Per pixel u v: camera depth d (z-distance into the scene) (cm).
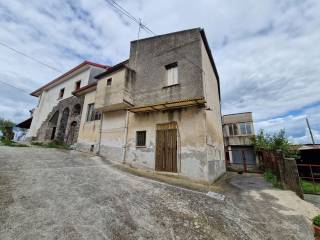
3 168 518
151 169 795
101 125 1082
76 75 1574
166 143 790
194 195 508
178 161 735
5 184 409
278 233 331
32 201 353
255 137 1658
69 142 1327
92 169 683
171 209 399
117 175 646
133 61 1060
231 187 688
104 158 960
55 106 1677
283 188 656
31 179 471
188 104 741
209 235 311
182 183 638
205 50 954
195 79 791
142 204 409
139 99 946
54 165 653
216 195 528
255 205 472
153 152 816
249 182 815
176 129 780
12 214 298
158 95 885
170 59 910
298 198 538
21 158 673
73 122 1373
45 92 1950
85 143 1141
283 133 1357
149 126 866
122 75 932
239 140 2128
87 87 1202
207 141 718
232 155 2128
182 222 347
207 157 683
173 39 934
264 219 386
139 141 891
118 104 916
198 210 405
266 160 1094
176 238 295
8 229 259
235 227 345
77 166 693
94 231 285
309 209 453
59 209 338
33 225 278
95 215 334
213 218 374
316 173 1091
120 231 295
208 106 829
